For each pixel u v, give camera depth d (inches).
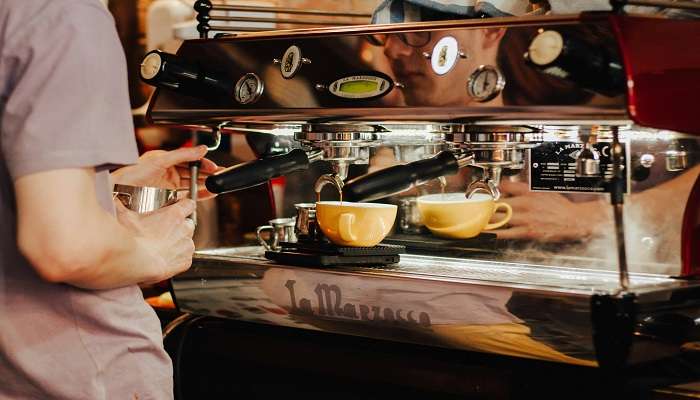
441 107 43.4
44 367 38.6
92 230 34.3
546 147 51.6
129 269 37.8
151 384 41.5
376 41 46.4
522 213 52.8
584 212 50.8
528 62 39.6
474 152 48.3
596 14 39.4
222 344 55.3
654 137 47.9
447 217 54.5
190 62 52.2
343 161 51.9
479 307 43.5
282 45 50.4
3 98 35.4
